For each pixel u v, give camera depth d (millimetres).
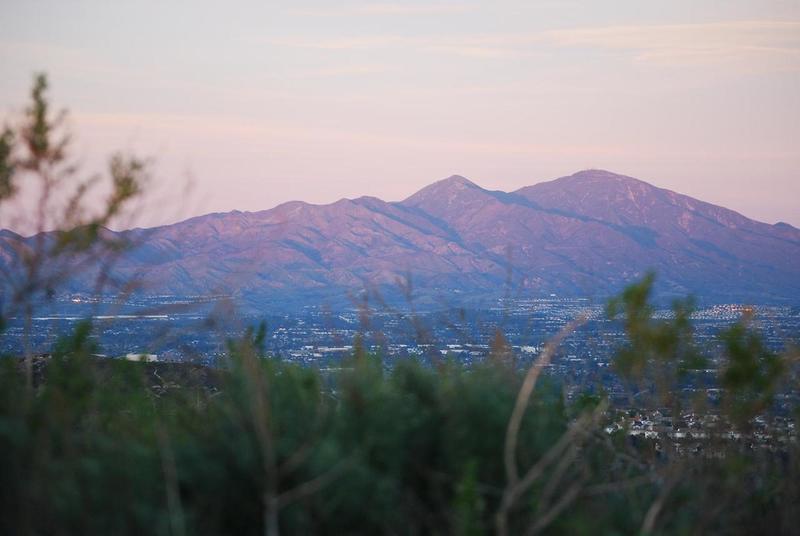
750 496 9297
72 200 8570
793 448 9719
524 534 7117
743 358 9422
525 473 7555
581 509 7586
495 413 7617
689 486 8555
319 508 6730
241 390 7812
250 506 6883
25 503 6516
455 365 8594
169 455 6738
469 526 6664
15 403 7551
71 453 6945
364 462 7121
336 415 7777
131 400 9820
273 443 6945
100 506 6559
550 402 9156
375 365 8617
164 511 6566
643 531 7281
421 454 7582
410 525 7129
